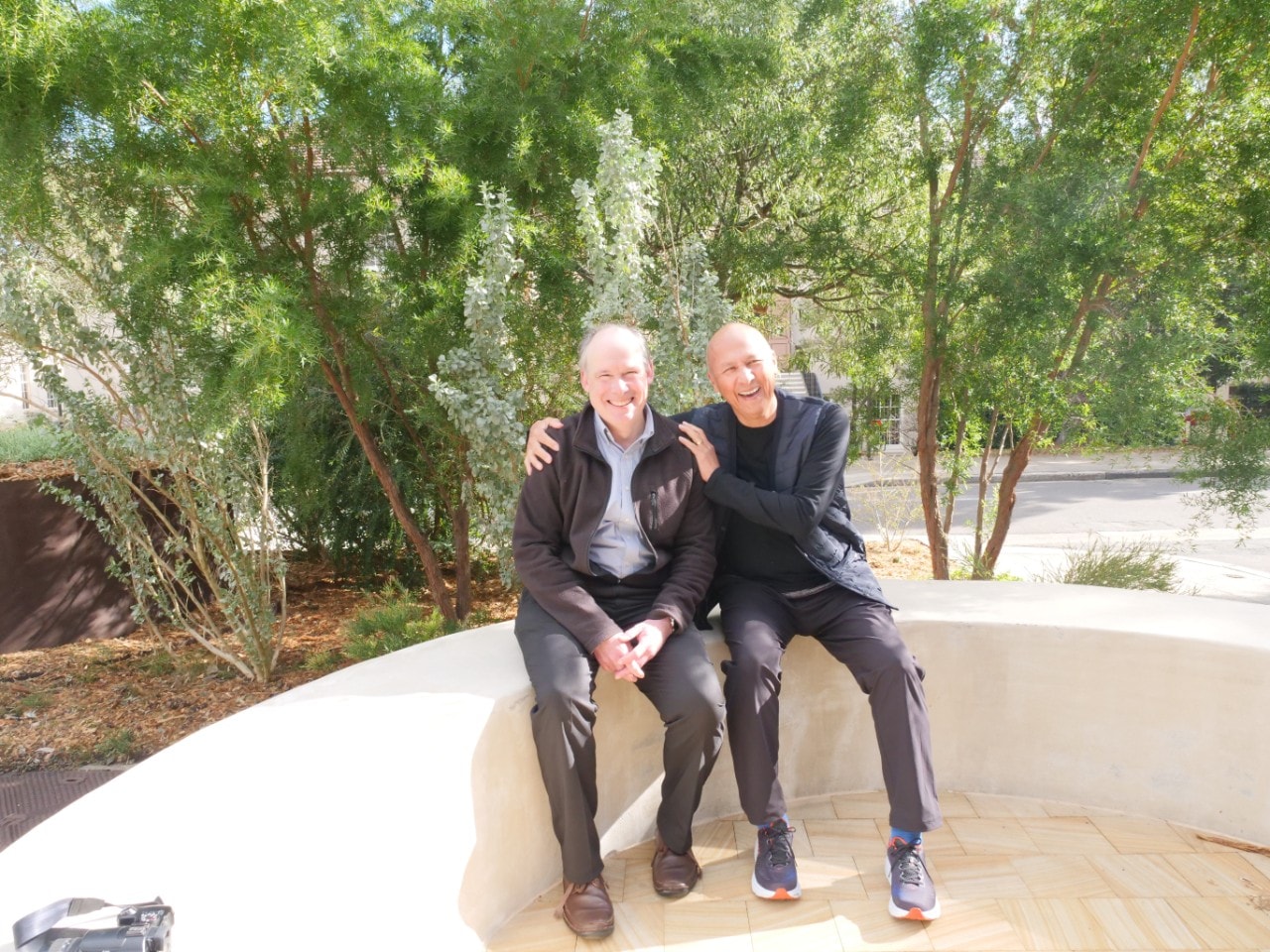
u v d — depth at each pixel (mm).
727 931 2164
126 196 3982
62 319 4215
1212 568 7969
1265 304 4750
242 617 4820
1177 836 2523
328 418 6438
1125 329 4820
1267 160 4641
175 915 1382
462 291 4254
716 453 2564
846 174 6336
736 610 2523
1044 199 4734
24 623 5383
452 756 2006
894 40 5512
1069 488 13008
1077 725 2691
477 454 4074
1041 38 4930
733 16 5629
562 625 2340
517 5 4152
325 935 1669
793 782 2824
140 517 5000
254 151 3812
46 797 3551
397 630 4770
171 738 4094
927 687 2799
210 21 3410
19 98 3518
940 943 2094
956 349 5312
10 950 1270
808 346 7773
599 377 2357
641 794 2648
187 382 4211
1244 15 4297
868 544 8453
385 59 3898
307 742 1930
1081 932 2117
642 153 3896
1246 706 2455
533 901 2322
